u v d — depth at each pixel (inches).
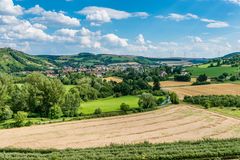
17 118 4094.5
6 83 5334.6
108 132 3629.4
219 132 3469.5
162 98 5949.8
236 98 5634.8
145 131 3651.6
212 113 4751.5
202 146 2701.8
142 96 5236.2
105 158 2363.4
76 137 3388.3
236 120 4183.1
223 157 2394.2
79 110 5049.2
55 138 3341.5
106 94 6727.4
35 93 5004.9
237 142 2866.6
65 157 2401.6
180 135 3376.0
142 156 2378.2
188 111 4975.4
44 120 4448.8
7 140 3255.4
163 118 4446.4
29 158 2369.6
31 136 3444.9
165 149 2610.7
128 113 4891.7
